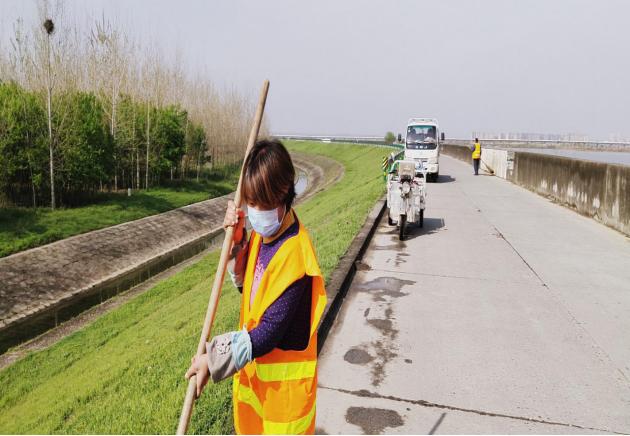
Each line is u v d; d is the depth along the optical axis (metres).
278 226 1.71
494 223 11.35
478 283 6.89
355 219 11.29
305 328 1.73
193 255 20.00
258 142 1.74
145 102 31.86
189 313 9.64
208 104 48.31
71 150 21.08
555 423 3.58
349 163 50.91
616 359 4.63
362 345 4.87
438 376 4.25
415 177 10.66
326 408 3.71
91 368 8.19
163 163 31.78
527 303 6.11
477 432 3.44
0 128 19.05
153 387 4.46
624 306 6.03
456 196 16.12
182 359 5.05
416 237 9.87
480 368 4.41
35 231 17.23
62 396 6.75
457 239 9.69
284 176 1.66
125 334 10.09
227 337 1.63
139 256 18.72
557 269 7.61
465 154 37.81
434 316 5.66
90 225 19.41
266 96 1.89
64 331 11.59
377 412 3.67
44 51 20.80
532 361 4.56
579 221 11.73
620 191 10.62
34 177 19.80
